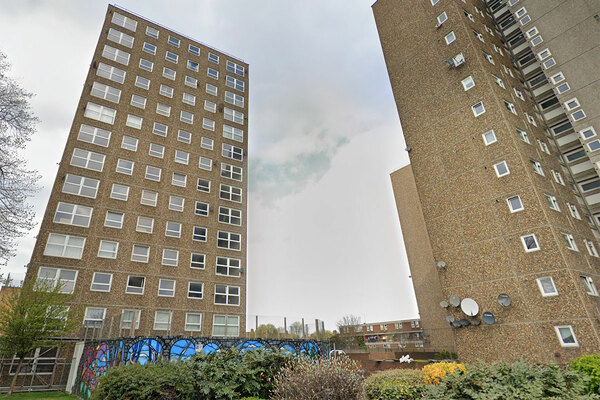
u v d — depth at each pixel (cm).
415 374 1159
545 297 1836
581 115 3142
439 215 2466
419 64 3006
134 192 2925
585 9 3272
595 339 1616
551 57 3444
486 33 3128
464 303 2133
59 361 2150
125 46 3559
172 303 2722
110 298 2478
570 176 3200
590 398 692
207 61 4162
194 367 1035
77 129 2878
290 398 827
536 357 1781
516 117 2481
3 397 1625
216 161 3569
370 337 6384
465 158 2427
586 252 2109
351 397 820
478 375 824
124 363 1293
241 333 2950
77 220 2578
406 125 2920
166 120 3434
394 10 3431
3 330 1789
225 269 3133
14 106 1842
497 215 2153
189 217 3133
